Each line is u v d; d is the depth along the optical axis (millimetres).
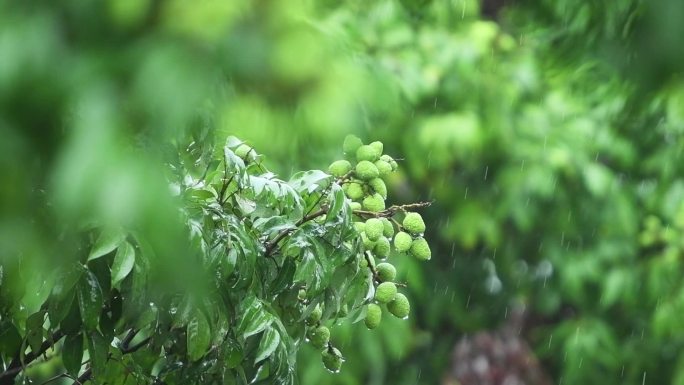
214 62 1306
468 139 4922
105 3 1258
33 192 1499
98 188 1266
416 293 5449
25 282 2174
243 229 2430
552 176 5215
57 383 3221
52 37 1252
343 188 2602
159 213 1326
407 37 4809
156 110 1278
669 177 5387
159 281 2164
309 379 4828
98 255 2098
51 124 1275
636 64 1859
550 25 2605
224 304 2361
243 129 1810
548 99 5246
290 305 2568
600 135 5211
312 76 1490
